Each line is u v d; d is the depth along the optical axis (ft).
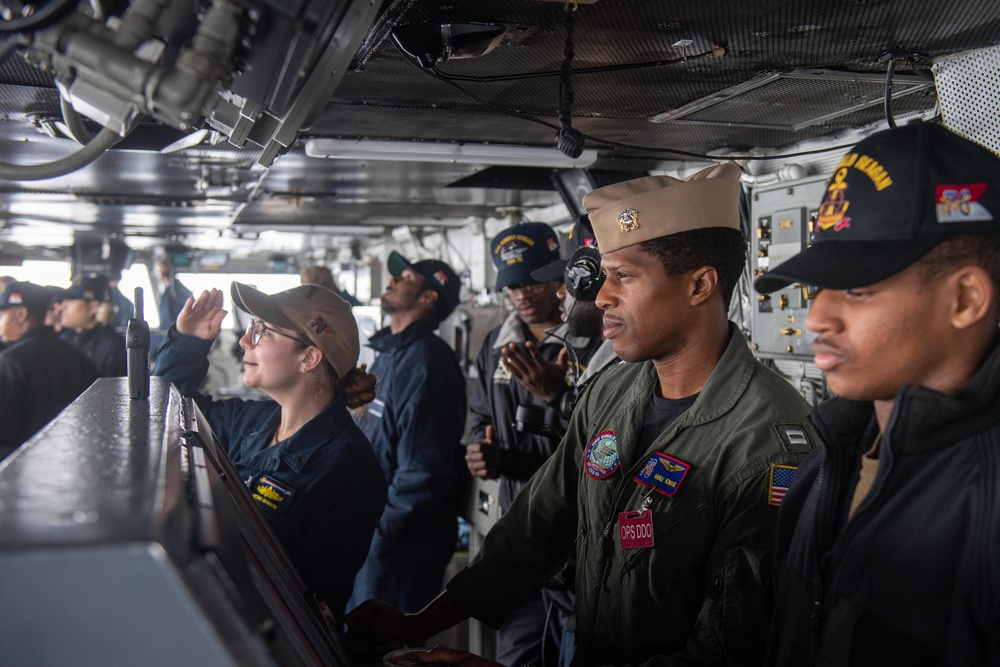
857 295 2.66
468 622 10.05
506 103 7.14
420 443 9.22
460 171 10.87
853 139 8.39
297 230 19.57
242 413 6.87
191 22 2.88
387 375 9.91
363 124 7.89
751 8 4.92
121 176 11.30
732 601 3.54
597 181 10.14
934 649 2.56
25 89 6.36
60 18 2.78
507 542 5.16
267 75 3.00
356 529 5.59
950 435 2.57
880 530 2.71
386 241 23.40
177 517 1.96
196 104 2.80
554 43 5.54
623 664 4.24
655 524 4.17
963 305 2.56
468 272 18.88
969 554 2.48
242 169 10.67
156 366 6.83
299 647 2.65
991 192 2.54
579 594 4.68
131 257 24.32
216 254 29.25
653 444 4.40
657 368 4.66
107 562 1.61
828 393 8.36
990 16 5.10
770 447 4.02
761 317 8.93
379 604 5.07
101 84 2.88
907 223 2.54
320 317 5.80
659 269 4.37
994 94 5.80
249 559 2.82
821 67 6.20
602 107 7.34
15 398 11.50
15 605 1.59
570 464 5.16
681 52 5.78
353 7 3.16
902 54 5.85
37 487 2.02
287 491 5.41
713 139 8.75
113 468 2.26
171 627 1.64
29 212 15.87
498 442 8.36
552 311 9.30
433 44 5.17
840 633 2.79
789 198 8.59
